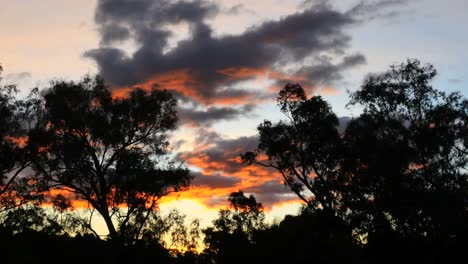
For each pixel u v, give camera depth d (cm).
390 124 4484
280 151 5053
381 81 4528
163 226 4497
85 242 4528
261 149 5212
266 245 5856
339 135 5053
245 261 6009
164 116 4803
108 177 4512
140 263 4494
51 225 4303
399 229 4422
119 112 4612
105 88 4697
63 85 4509
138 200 4491
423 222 4200
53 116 4397
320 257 4834
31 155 4334
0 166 4206
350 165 4703
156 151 4769
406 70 4453
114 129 4562
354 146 4691
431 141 4144
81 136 4559
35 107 4388
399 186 4269
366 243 4641
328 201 4912
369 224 4491
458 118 4244
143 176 4500
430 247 4128
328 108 5141
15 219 4262
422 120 4378
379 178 4409
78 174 4466
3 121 4209
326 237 4916
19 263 4072
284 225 6238
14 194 4306
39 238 4462
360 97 4550
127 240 4419
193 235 4597
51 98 4416
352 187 4622
